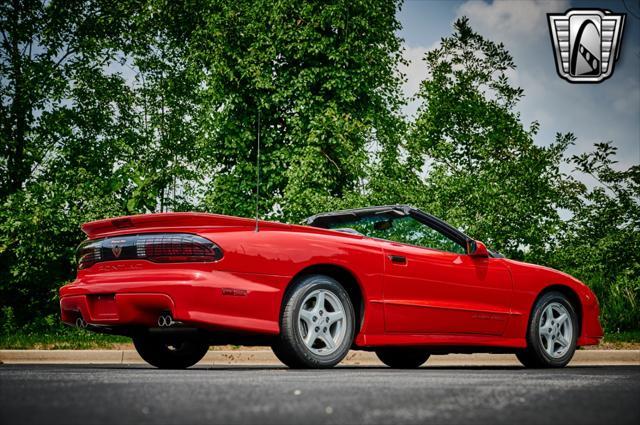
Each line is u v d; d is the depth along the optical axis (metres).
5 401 2.82
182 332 4.98
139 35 18.22
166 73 18.44
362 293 5.43
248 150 19.19
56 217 14.24
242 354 8.05
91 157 17.38
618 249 11.55
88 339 10.31
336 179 18.30
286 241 5.14
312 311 5.16
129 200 16.36
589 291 6.88
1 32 17.23
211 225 5.04
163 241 4.99
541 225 11.77
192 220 5.02
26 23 17.22
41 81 16.86
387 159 12.97
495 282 6.19
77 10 17.84
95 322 5.24
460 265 6.01
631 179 11.62
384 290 5.51
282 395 3.04
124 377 3.97
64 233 14.66
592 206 11.75
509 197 11.54
